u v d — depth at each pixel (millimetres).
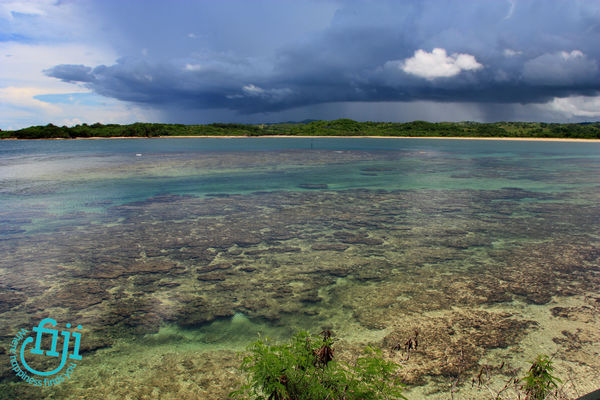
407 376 5055
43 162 38062
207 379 5117
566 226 13203
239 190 21000
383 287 8031
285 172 29547
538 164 37375
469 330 6258
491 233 12273
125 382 5090
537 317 6703
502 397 4590
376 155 49531
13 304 7363
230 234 12195
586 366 5285
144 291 7910
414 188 21906
